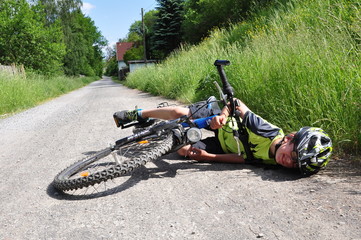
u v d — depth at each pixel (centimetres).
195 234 193
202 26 2311
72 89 2861
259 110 491
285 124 410
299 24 685
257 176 282
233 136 299
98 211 237
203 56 1121
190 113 323
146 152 274
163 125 293
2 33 2447
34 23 2575
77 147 454
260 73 523
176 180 289
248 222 202
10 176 343
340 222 191
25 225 223
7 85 1216
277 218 203
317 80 393
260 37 727
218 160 326
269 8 1262
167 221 213
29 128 674
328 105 364
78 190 283
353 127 323
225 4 1948
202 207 229
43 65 2686
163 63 1616
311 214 204
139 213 228
